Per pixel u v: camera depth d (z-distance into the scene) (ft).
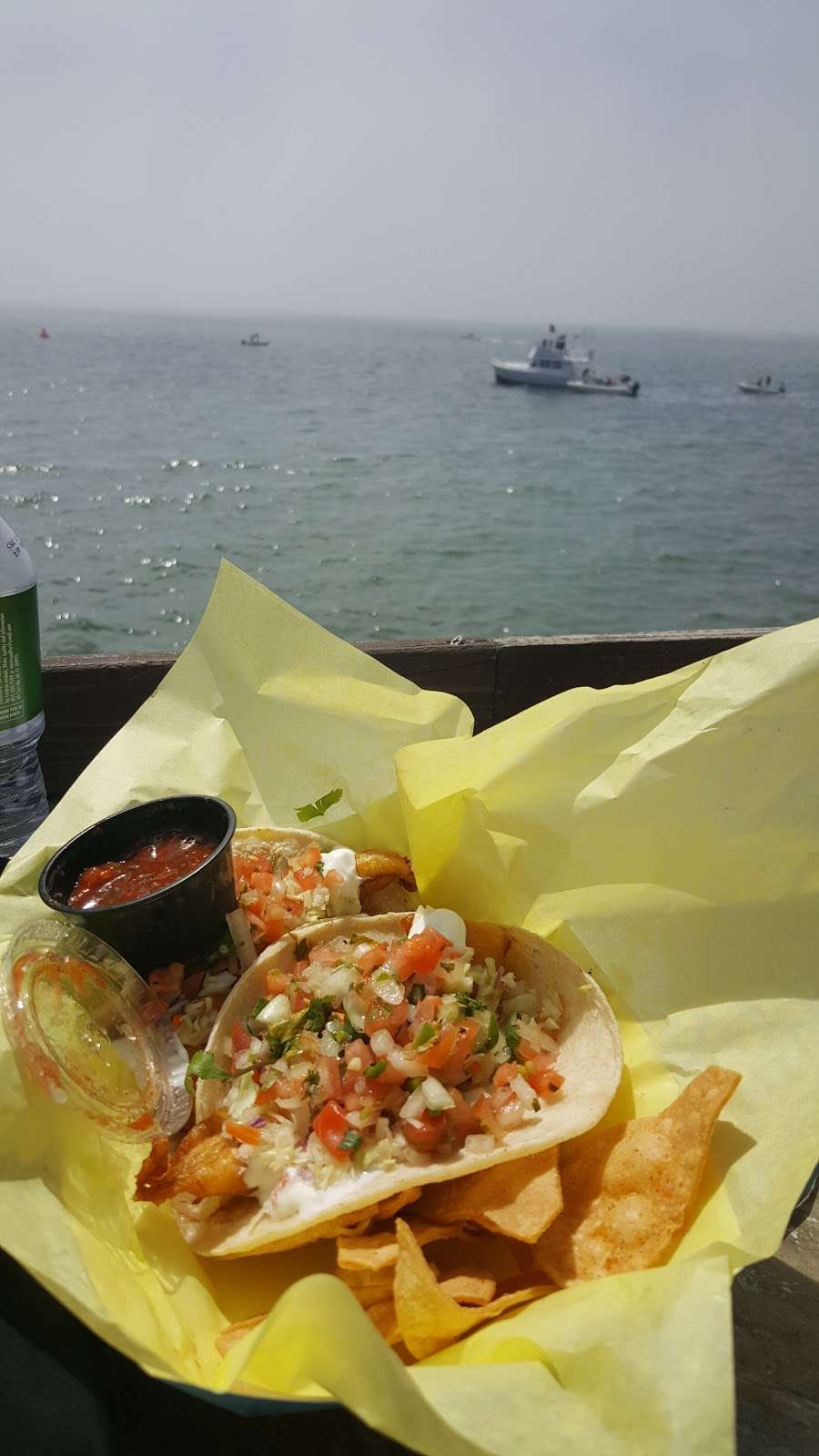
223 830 1.03
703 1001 0.95
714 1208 0.77
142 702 1.38
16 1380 0.63
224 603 1.27
